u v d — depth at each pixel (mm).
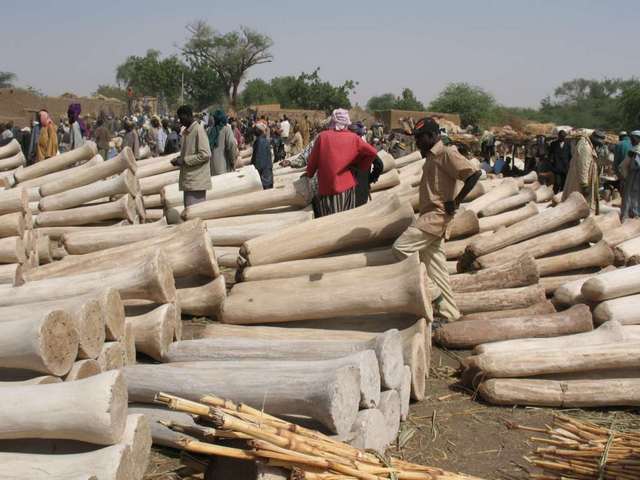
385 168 9562
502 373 4941
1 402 3232
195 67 73688
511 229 7391
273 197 8094
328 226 6199
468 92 62906
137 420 3408
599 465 3715
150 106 42062
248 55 73125
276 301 5512
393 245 5797
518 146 29469
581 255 7188
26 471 3188
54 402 3189
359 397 3781
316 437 3385
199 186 8406
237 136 18969
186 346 4934
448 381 5340
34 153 14859
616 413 4762
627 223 8328
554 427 4441
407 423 4613
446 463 4117
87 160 11156
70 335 3760
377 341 4203
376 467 3355
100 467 3123
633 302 5801
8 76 78438
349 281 5359
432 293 5891
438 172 5715
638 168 11734
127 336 4680
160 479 3830
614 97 82250
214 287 6062
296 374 3740
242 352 4703
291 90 71375
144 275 5020
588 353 4867
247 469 3330
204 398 3307
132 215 8883
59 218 8852
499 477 3965
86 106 38812
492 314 6168
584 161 10133
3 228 6613
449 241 7590
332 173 6621
